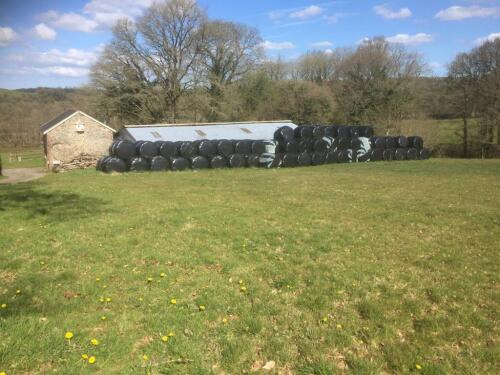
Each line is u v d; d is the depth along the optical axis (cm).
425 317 494
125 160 2250
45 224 937
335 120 5119
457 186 1569
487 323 477
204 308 511
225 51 5150
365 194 1375
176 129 2920
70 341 428
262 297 547
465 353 421
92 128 3162
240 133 2973
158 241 794
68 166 3081
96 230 876
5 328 449
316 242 789
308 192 1432
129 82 4747
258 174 2105
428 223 947
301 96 5234
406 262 681
